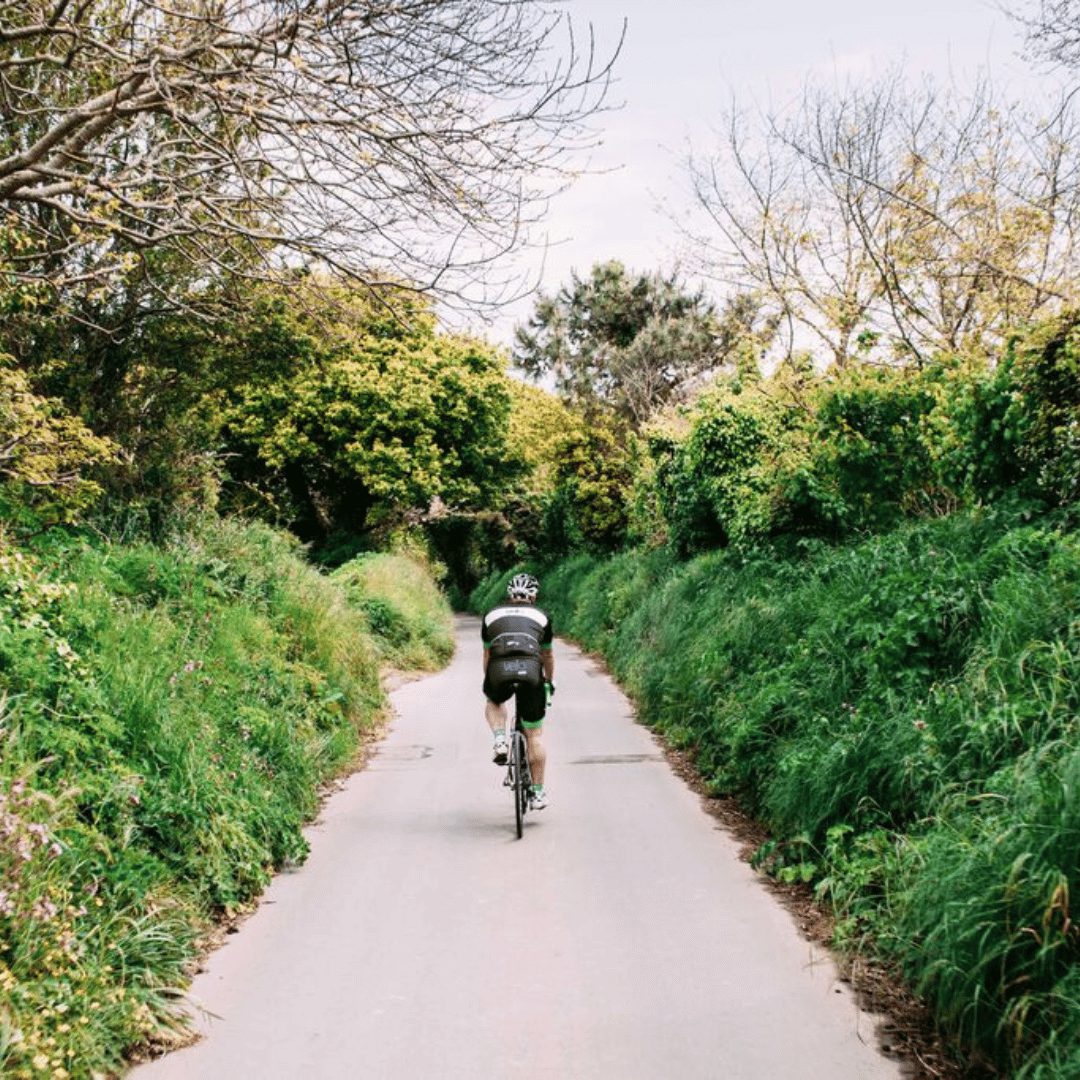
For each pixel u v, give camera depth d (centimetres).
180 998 454
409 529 3938
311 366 1338
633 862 661
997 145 1309
